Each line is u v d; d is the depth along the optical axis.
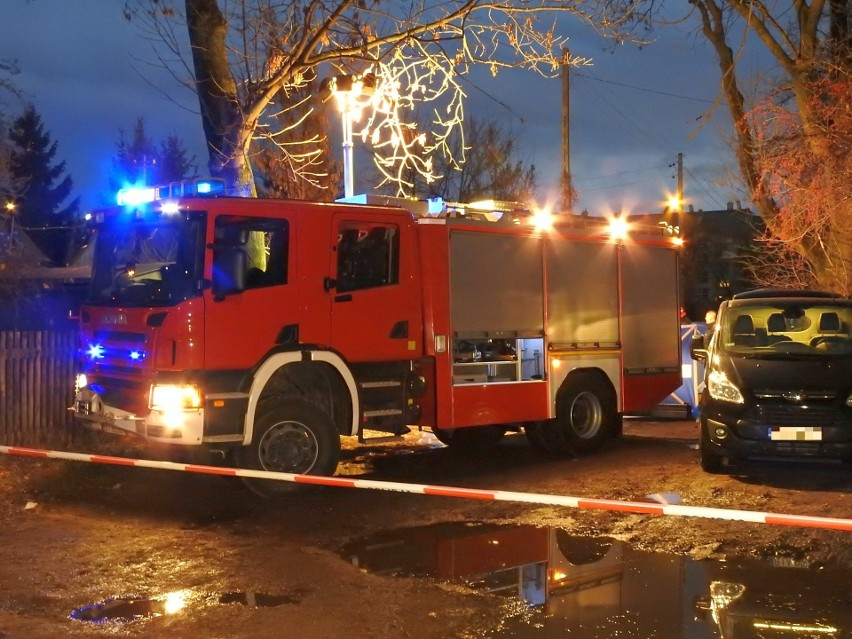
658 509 6.27
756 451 9.26
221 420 8.67
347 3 12.29
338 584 6.20
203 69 12.88
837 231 14.51
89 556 6.89
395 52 12.98
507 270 10.96
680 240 13.09
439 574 6.43
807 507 8.34
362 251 9.72
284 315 9.06
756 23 14.91
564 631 5.27
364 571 6.51
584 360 11.75
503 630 5.29
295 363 9.21
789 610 5.60
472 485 9.71
